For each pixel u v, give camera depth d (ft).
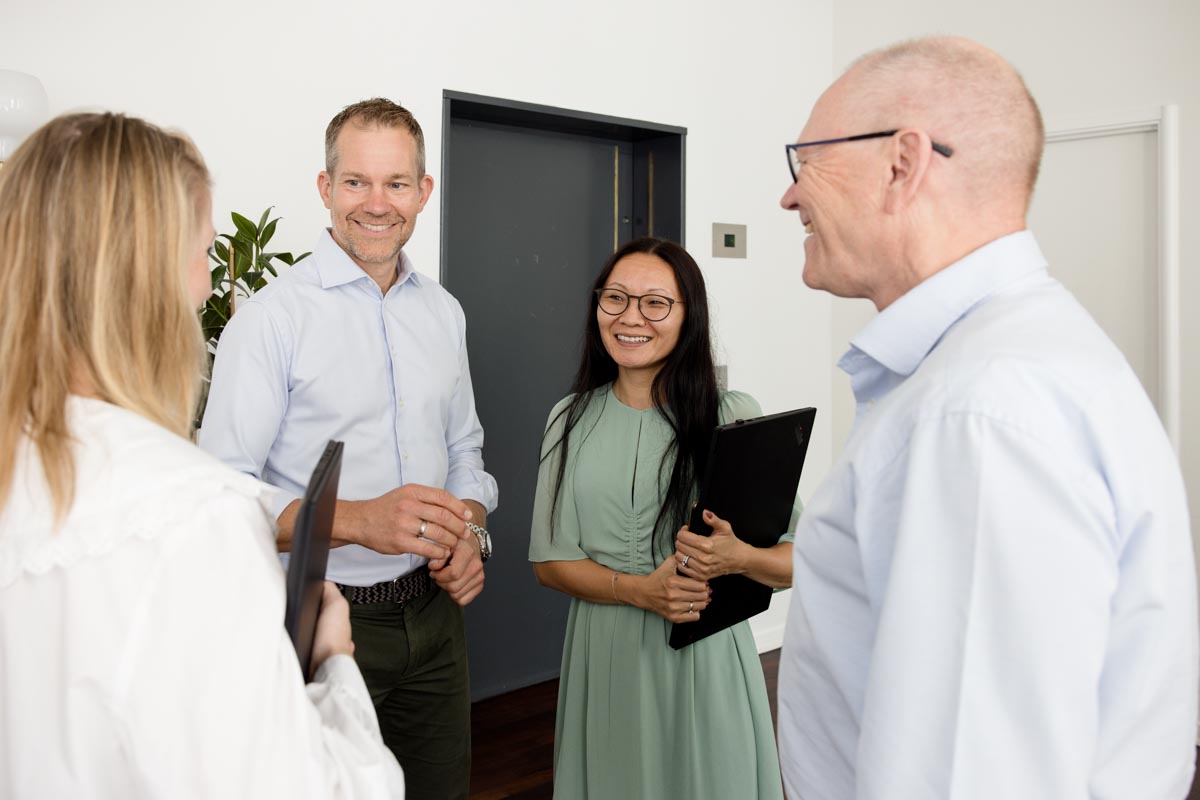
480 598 11.55
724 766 5.44
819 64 13.82
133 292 2.65
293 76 9.18
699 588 5.11
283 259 8.12
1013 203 2.99
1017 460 2.44
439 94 10.11
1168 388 10.87
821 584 3.17
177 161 2.79
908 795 2.50
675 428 5.68
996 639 2.43
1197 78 10.59
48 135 2.67
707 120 12.51
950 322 2.96
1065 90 11.64
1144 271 11.19
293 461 5.93
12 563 2.37
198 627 2.33
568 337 12.19
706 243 12.57
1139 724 2.64
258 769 2.31
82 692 2.29
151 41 8.42
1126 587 2.59
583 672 5.82
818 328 14.08
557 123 11.46
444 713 6.31
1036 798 2.39
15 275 2.57
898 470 2.74
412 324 6.38
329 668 2.99
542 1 10.85
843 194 3.11
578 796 5.78
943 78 2.92
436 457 6.41
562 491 5.90
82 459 2.45
